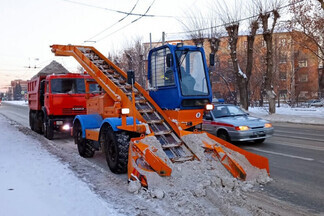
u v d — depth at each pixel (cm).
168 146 561
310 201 456
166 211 403
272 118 1959
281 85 4300
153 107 666
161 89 659
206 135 606
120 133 609
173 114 626
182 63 632
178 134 597
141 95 706
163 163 489
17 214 385
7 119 2075
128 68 3553
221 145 592
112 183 534
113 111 691
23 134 1219
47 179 542
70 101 1139
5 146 900
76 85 1156
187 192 453
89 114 868
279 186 529
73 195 456
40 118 1298
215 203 428
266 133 926
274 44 3688
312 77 4625
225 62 3938
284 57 4031
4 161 688
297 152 828
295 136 1150
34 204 419
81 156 802
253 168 565
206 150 568
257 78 3659
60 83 1136
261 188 518
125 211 402
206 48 3556
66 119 1136
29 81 1511
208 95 649
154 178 479
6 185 505
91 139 729
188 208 409
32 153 795
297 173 612
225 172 532
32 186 500
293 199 465
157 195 447
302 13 2045
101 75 775
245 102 2408
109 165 630
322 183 545
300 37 2245
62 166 646
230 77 3884
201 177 492
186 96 613
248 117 1000
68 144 1044
